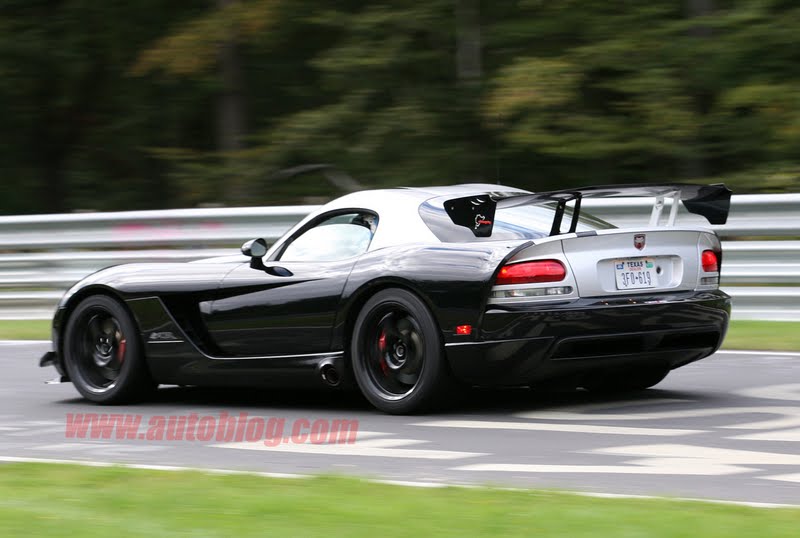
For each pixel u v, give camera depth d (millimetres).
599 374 17203
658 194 16938
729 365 21812
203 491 11469
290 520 9945
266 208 31281
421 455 14094
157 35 55188
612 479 12352
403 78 48125
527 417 16750
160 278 19453
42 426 17625
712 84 42438
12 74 56406
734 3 43531
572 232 16734
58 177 60125
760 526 9305
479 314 16094
